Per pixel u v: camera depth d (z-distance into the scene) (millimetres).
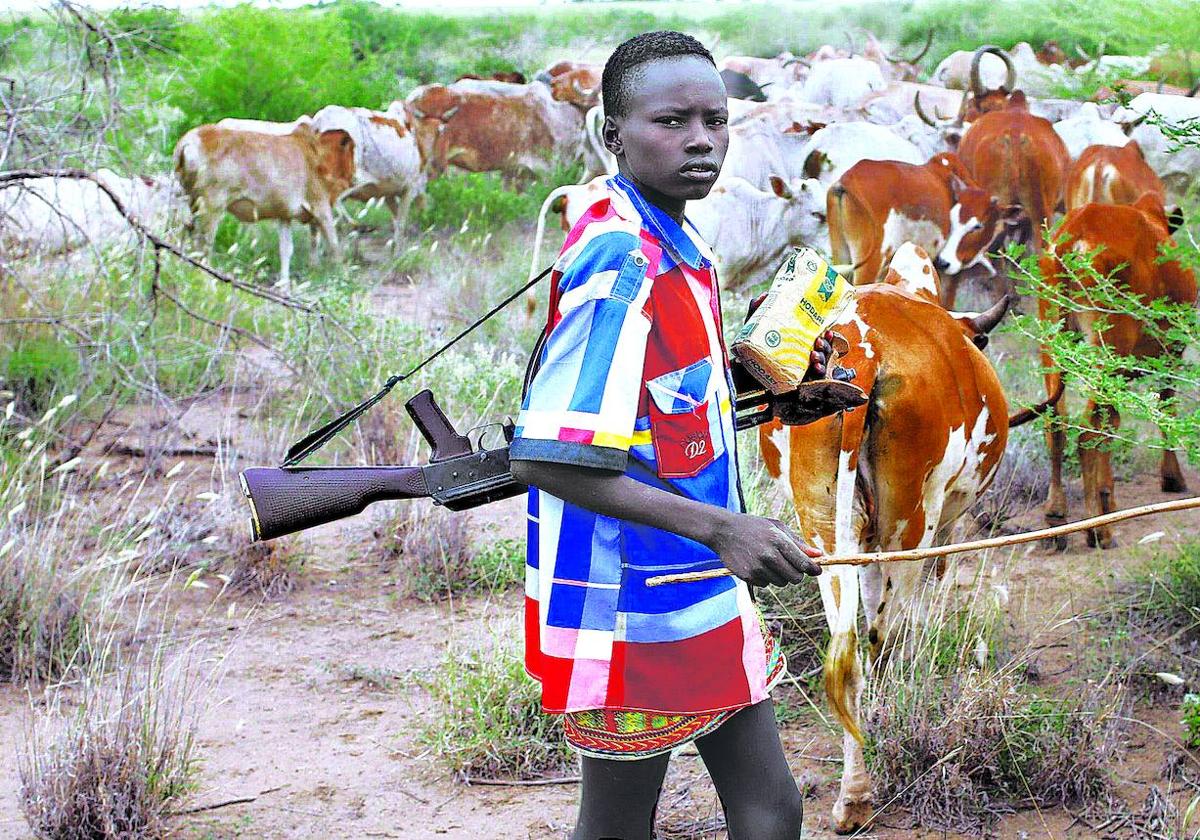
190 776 4180
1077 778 3977
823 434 3900
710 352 2482
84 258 9039
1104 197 8555
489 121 15352
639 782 2596
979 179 10242
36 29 7457
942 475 4051
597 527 2455
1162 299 4961
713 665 2500
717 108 2438
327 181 12508
